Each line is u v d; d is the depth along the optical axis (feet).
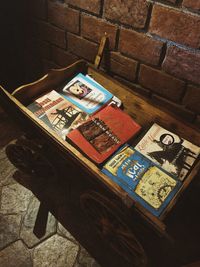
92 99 4.29
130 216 3.48
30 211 4.97
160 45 3.75
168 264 4.45
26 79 6.61
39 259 4.47
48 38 5.15
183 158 3.63
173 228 4.79
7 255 4.49
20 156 4.95
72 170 4.88
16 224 4.81
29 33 5.39
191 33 3.38
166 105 4.39
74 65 4.54
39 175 5.28
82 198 4.24
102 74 4.43
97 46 4.51
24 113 3.89
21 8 5.02
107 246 4.64
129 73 4.43
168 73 3.96
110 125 3.89
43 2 4.63
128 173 3.44
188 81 3.84
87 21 4.30
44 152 4.51
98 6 3.99
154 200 3.22
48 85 4.43
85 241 4.68
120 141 3.76
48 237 4.70
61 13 4.53
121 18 3.87
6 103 4.09
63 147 3.65
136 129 3.92
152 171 3.45
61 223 4.86
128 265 4.46
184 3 3.22
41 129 3.85
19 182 5.32
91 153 3.60
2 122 6.27
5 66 6.05
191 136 3.84
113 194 3.47
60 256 4.52
